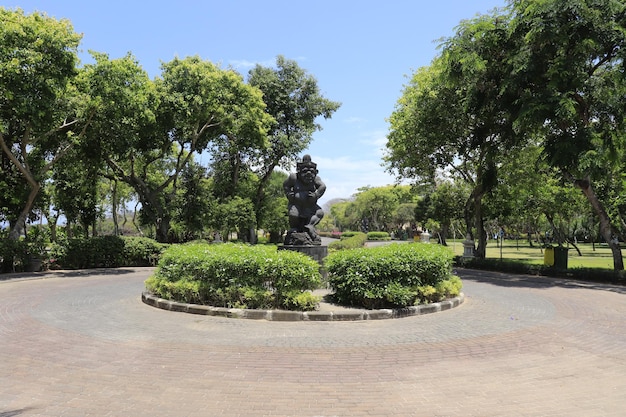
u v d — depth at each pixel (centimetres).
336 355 589
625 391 468
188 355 582
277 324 763
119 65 1625
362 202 6444
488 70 1512
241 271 834
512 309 931
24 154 1667
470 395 454
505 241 6344
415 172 2255
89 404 423
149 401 431
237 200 2822
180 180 2817
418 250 934
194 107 2109
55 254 1738
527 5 1372
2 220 1978
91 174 2050
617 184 1827
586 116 1466
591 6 1272
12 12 1485
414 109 1933
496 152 1722
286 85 3281
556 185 2333
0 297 1056
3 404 421
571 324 789
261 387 472
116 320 789
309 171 1202
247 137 2605
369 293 832
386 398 444
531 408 422
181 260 905
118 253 1916
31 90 1462
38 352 590
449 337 688
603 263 2359
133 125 1788
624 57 1281
